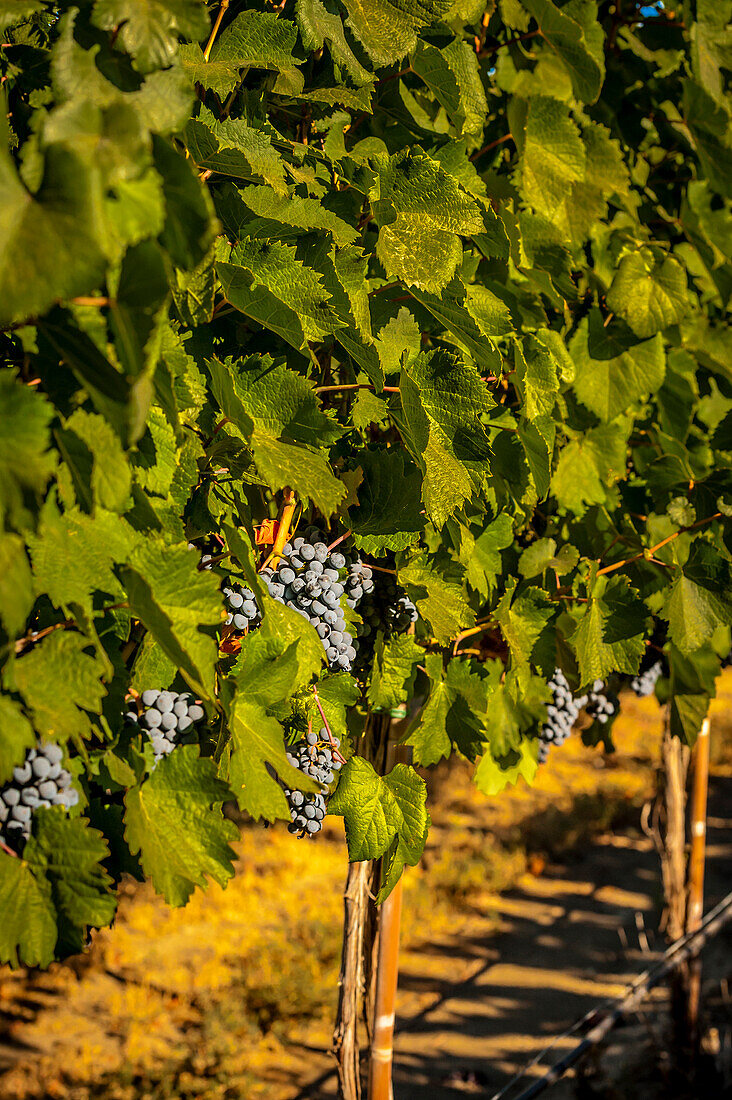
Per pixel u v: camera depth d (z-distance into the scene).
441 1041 6.29
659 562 2.47
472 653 2.28
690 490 2.63
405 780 1.85
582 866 9.20
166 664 1.48
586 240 2.47
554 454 2.38
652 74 2.76
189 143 1.41
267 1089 5.84
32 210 0.89
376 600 2.02
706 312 3.13
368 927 2.51
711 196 2.85
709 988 6.32
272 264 1.50
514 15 2.13
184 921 7.78
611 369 2.46
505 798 10.45
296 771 1.53
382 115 2.03
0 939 1.25
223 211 1.52
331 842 9.43
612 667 2.38
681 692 2.88
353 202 1.76
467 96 1.98
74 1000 6.70
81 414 1.15
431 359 1.72
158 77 1.26
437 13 1.71
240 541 1.46
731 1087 4.86
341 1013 2.39
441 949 7.61
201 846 1.38
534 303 2.23
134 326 0.97
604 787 10.91
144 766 1.40
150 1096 5.57
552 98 2.18
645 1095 4.96
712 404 3.16
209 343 1.54
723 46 2.56
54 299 0.88
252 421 1.50
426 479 1.65
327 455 1.64
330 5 1.67
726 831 9.53
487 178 2.16
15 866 1.29
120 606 1.32
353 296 1.60
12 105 1.46
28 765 1.27
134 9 1.21
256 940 7.52
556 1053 6.05
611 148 2.30
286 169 1.58
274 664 1.52
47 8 1.41
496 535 2.18
